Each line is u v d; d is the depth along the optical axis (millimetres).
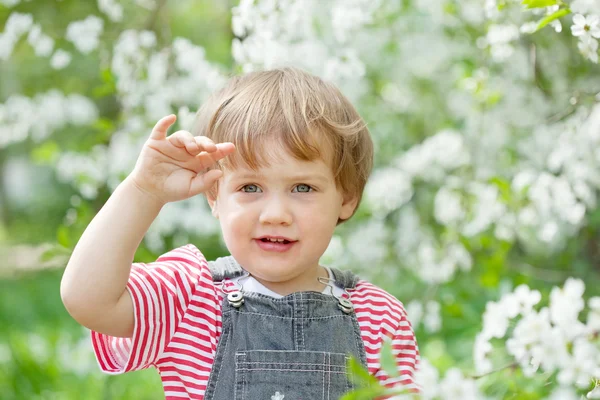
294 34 2648
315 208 1504
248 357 1476
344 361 1515
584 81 2941
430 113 3895
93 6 3748
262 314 1515
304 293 1538
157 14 3438
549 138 3033
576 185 2662
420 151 3453
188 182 1382
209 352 1479
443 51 3549
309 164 1499
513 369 1421
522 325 1406
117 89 3188
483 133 3303
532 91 3107
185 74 3516
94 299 1354
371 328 1587
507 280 2842
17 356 3785
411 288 3602
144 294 1430
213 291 1529
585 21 1747
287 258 1490
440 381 1345
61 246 2664
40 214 8938
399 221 3814
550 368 1371
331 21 2688
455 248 3191
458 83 3375
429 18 3502
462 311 2908
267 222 1474
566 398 1406
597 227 3256
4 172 9727
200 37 5289
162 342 1450
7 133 3672
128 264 1381
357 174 1644
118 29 3531
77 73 4602
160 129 1361
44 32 3699
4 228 9555
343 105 1668
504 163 3307
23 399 3521
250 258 1498
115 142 3420
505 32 2523
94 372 3631
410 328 1655
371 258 3629
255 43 2357
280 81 1610
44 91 4781
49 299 5918
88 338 3752
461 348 3197
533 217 2844
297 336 1510
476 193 3133
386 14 3291
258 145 1485
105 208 1386
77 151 3658
